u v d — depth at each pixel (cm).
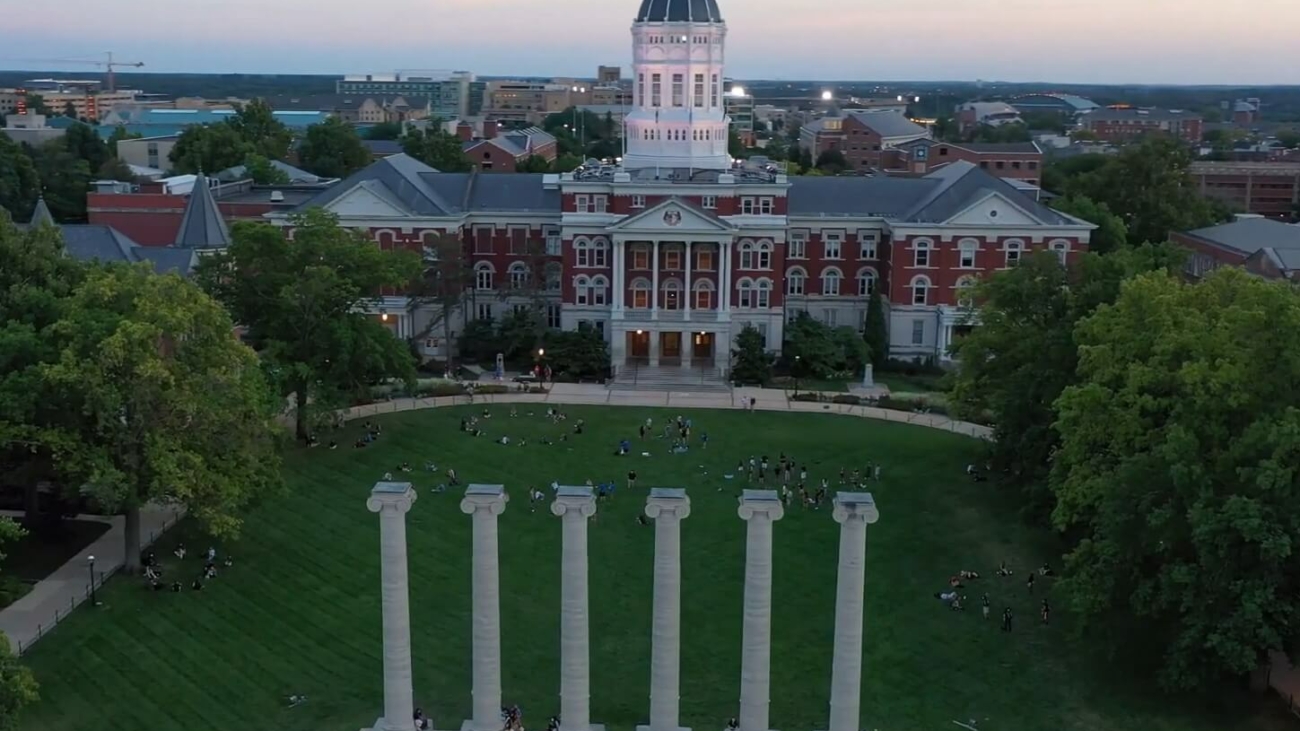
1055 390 7519
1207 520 4941
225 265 8994
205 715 5256
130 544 6500
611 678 5700
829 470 8738
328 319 8819
